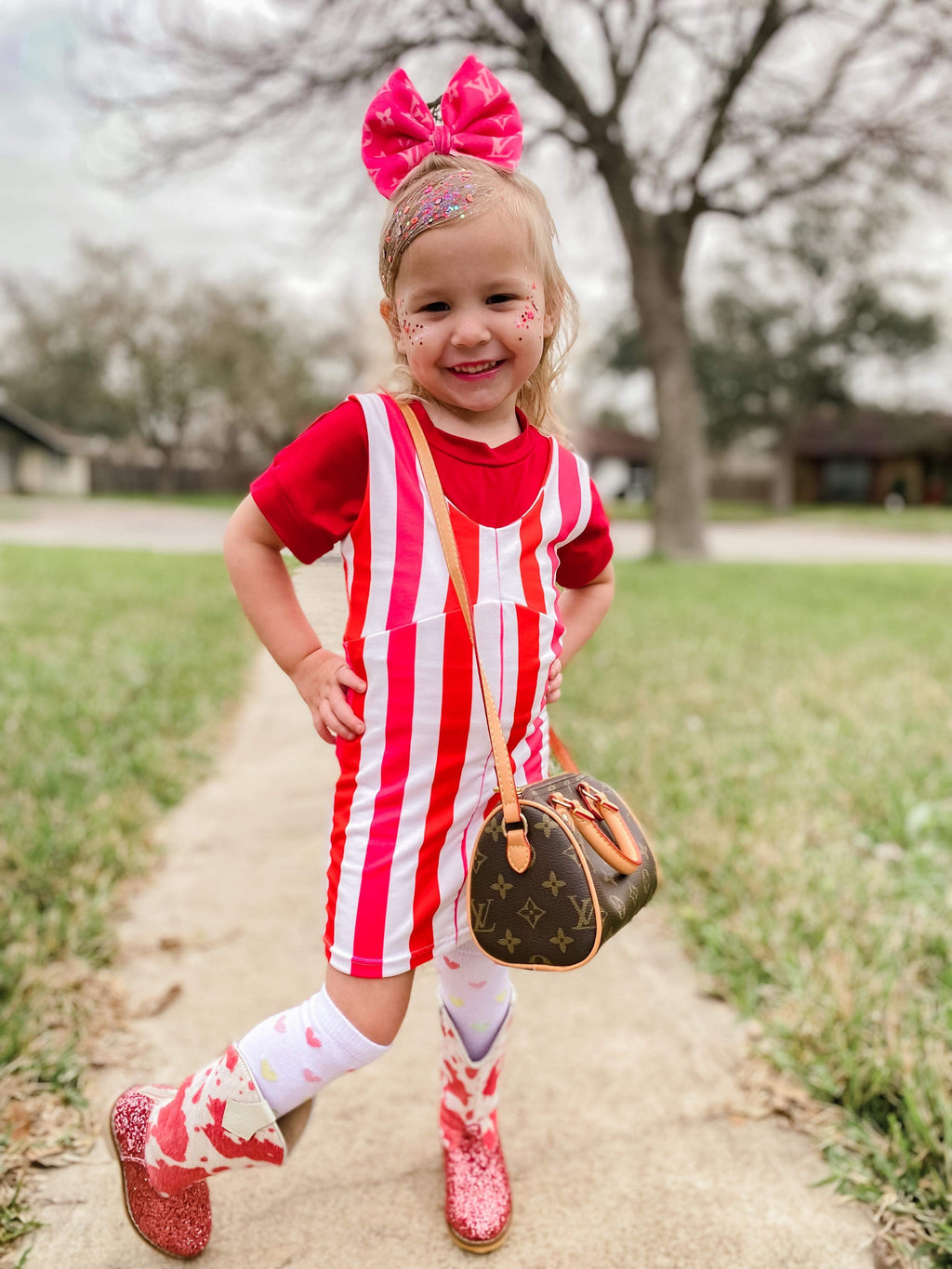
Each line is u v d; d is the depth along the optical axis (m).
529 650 1.39
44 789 3.31
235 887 2.93
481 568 1.36
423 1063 2.10
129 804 3.31
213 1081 1.36
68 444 40.81
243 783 3.93
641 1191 1.73
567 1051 2.13
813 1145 1.85
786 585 11.13
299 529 1.37
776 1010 2.23
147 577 10.22
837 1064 1.99
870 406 38.38
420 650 1.32
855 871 2.81
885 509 39.03
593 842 1.33
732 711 4.57
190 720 4.53
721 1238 1.63
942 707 4.64
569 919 1.29
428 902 1.34
